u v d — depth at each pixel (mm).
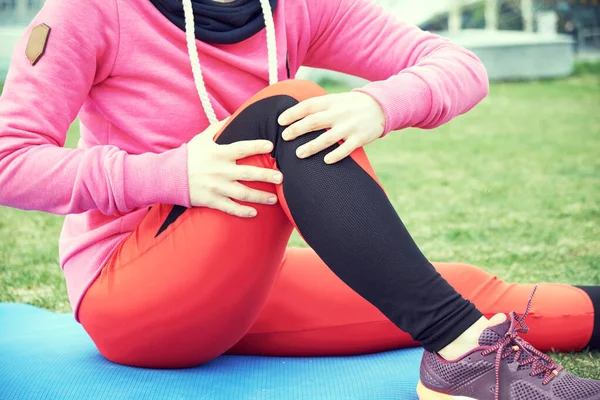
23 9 9578
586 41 12289
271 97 1311
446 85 1468
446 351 1241
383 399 1335
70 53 1380
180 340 1408
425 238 2877
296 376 1464
